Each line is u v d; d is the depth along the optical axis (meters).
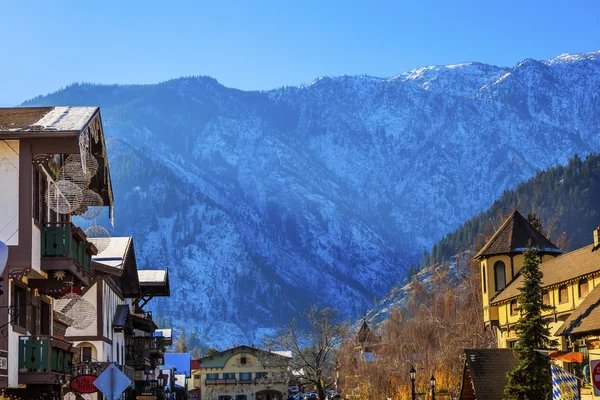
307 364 95.88
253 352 170.50
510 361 52.16
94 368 43.44
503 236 71.94
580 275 49.81
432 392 60.00
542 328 44.66
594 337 41.56
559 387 35.94
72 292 34.50
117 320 64.19
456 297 88.75
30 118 31.38
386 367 90.31
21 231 29.09
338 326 104.19
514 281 67.94
